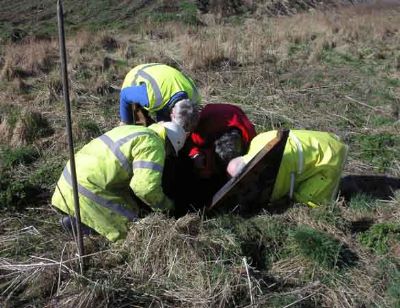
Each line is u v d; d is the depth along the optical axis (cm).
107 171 435
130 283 411
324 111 770
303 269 429
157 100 529
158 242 425
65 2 1762
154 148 433
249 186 476
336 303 400
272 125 712
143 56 1050
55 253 446
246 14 1870
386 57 1049
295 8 2006
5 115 731
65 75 360
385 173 592
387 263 438
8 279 420
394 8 2077
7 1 1739
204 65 977
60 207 452
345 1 2159
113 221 446
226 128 491
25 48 1100
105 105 795
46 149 642
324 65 999
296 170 484
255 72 925
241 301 396
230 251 429
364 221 493
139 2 1792
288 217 483
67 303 388
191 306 391
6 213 510
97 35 1205
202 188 496
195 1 1839
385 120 733
